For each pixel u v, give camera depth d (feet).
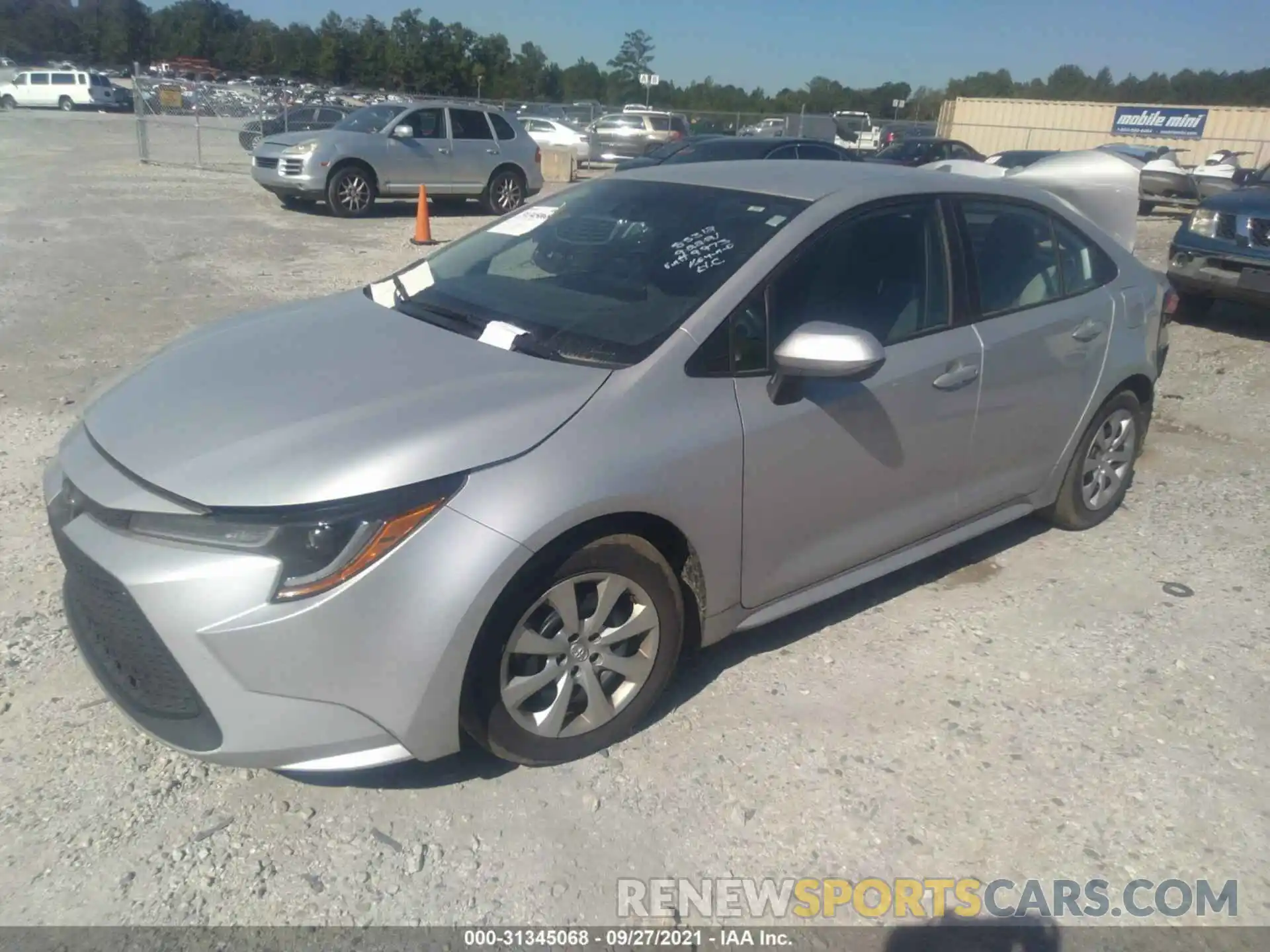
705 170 13.11
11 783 9.29
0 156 69.36
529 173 56.13
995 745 10.47
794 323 10.73
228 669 8.09
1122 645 12.43
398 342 10.55
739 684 11.32
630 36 246.68
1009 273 13.20
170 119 73.36
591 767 9.87
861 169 12.84
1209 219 28.94
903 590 13.67
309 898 8.25
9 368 21.30
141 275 31.65
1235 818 9.58
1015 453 13.51
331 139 48.65
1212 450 19.61
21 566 13.06
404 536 8.29
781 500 10.64
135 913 8.02
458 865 8.65
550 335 10.34
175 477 8.47
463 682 8.70
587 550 9.15
